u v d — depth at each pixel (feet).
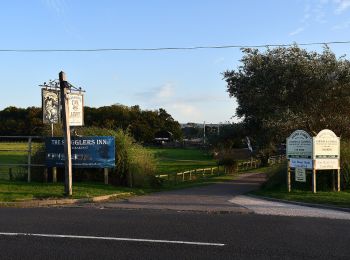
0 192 49.47
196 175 115.65
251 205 45.93
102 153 61.82
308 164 58.13
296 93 83.66
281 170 65.98
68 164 49.70
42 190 51.88
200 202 47.80
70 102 63.72
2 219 35.37
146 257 23.89
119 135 65.98
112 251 25.13
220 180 93.20
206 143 191.83
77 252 24.88
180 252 25.02
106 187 58.39
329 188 62.18
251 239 28.66
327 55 83.76
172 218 37.04
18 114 374.22
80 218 36.24
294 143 59.41
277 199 52.37
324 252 25.41
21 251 25.04
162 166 160.66
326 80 80.23
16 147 110.42
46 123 63.98
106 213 39.40
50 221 34.58
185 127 553.64
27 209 41.63
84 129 66.90
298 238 29.19
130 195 54.65
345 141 71.67
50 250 25.27
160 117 448.65
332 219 37.55
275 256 24.39
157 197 52.60
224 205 45.52
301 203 48.49
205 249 25.77
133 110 425.28
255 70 90.68
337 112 83.51
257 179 96.94
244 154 205.36
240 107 116.37
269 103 86.99
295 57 83.97
